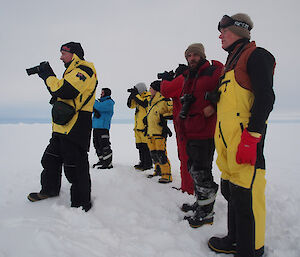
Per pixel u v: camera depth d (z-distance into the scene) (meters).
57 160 2.26
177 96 2.54
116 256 1.49
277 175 4.24
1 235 1.50
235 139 1.42
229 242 1.62
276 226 2.01
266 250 1.62
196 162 2.04
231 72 1.47
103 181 3.00
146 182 3.14
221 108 1.53
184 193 2.76
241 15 1.53
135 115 4.54
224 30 1.58
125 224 1.98
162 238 1.75
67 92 1.96
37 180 3.21
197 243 1.73
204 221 2.00
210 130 2.00
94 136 4.47
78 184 2.09
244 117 1.41
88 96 2.16
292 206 2.43
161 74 2.67
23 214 1.88
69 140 2.08
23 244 1.42
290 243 1.70
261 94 1.26
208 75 1.95
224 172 1.66
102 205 2.24
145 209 2.32
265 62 1.32
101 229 1.77
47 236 1.51
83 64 2.19
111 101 4.32
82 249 1.47
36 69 2.06
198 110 1.99
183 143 2.60
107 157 4.18
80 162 2.12
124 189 2.77
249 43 1.46
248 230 1.41
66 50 2.22
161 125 3.45
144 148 4.42
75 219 1.88
